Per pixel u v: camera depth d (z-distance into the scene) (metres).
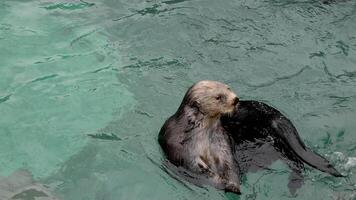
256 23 12.16
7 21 11.99
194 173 8.21
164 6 12.73
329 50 11.42
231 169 8.16
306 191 8.00
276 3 12.91
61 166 8.77
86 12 12.48
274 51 11.33
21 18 12.14
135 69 10.82
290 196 7.96
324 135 9.23
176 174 8.33
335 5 12.85
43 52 11.20
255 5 12.80
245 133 8.81
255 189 8.11
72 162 8.83
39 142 9.23
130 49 11.36
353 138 9.19
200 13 12.46
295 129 8.63
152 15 12.41
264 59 11.09
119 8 12.68
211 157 8.27
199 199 8.00
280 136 8.53
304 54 11.27
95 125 9.54
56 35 11.70
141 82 10.48
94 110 9.87
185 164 8.27
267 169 8.41
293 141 8.45
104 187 8.33
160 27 11.99
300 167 8.29
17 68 10.75
